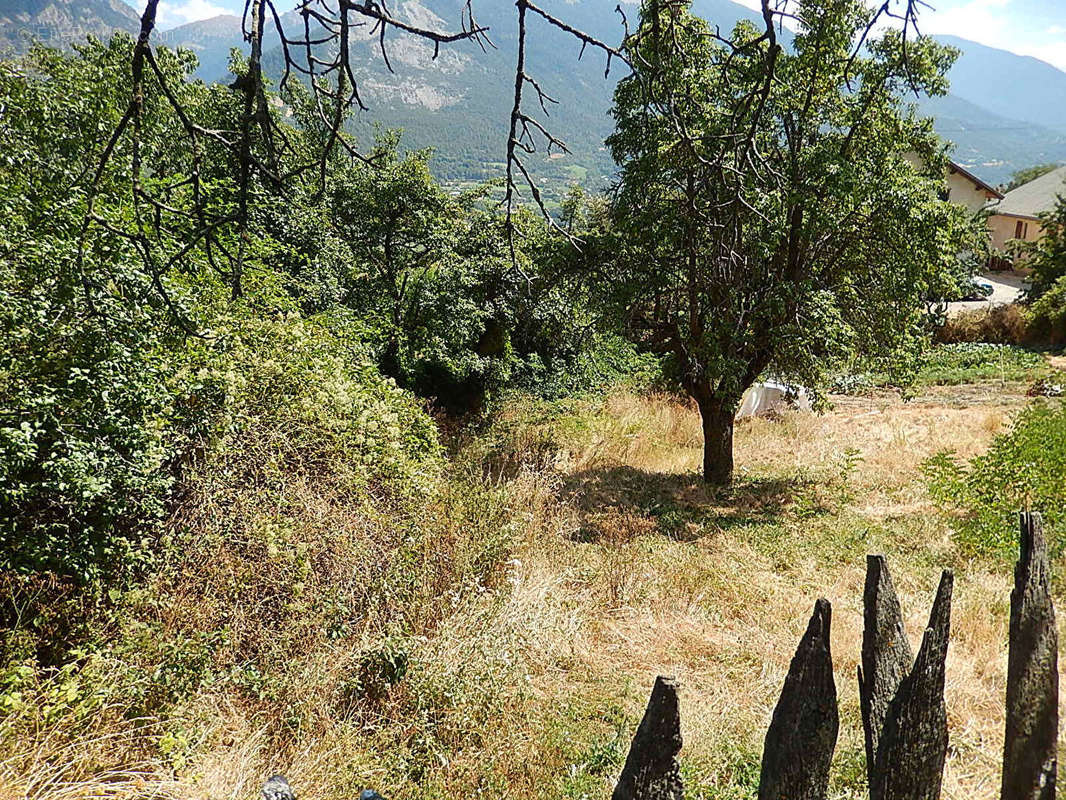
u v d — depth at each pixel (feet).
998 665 20.27
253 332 21.43
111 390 14.47
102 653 14.23
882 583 6.66
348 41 4.33
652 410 55.52
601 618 23.81
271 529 17.19
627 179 36.35
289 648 17.03
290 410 20.35
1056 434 27.78
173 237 5.02
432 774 15.76
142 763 13.35
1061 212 85.05
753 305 36.09
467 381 60.13
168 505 17.46
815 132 36.27
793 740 6.18
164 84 4.01
